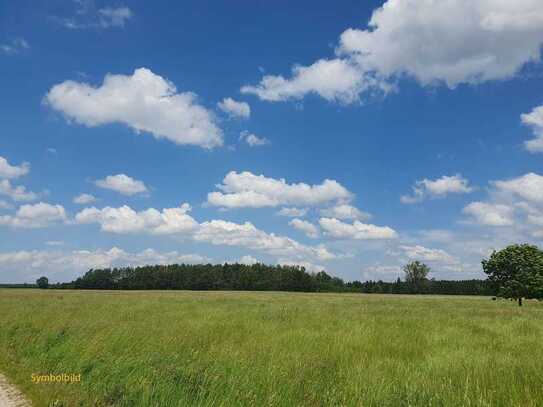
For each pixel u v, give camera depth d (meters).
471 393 7.80
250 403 7.51
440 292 132.25
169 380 8.53
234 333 15.39
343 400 7.64
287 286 138.25
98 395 8.49
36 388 9.01
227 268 142.62
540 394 7.96
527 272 42.62
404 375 9.34
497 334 16.45
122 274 137.38
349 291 145.12
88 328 15.15
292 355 11.04
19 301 34.78
